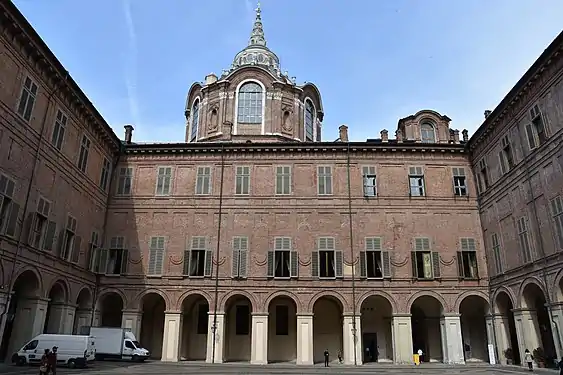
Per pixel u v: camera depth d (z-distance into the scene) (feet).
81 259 116.37
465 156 136.26
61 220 105.81
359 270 124.77
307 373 94.07
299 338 119.65
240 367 108.88
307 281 124.06
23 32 87.25
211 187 133.49
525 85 104.01
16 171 88.17
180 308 123.34
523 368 102.68
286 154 136.05
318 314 137.80
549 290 96.43
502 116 115.65
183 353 134.31
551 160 96.58
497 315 119.14
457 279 124.36
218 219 130.31
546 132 98.32
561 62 93.30
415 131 155.33
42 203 97.40
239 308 138.72
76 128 113.70
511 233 112.68
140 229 130.52
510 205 113.39
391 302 122.31
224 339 122.62
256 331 120.57
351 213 129.80
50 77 100.12
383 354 134.31
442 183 133.28
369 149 135.13
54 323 105.60
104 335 118.62
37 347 94.22
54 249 102.32
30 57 92.48
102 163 129.59
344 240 127.54
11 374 77.87
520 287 107.86
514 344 118.62
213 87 175.42
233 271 125.29
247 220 129.80
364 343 135.95
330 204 130.62
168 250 128.26
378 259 126.11
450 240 127.95
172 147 136.56
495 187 120.98
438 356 134.51
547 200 97.91
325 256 126.21
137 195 133.80
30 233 92.17
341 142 134.82
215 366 110.01
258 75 173.88
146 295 125.80
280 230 128.57
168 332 121.70
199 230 129.49
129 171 136.56
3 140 84.12
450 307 122.11
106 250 128.47
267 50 198.08
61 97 105.50
